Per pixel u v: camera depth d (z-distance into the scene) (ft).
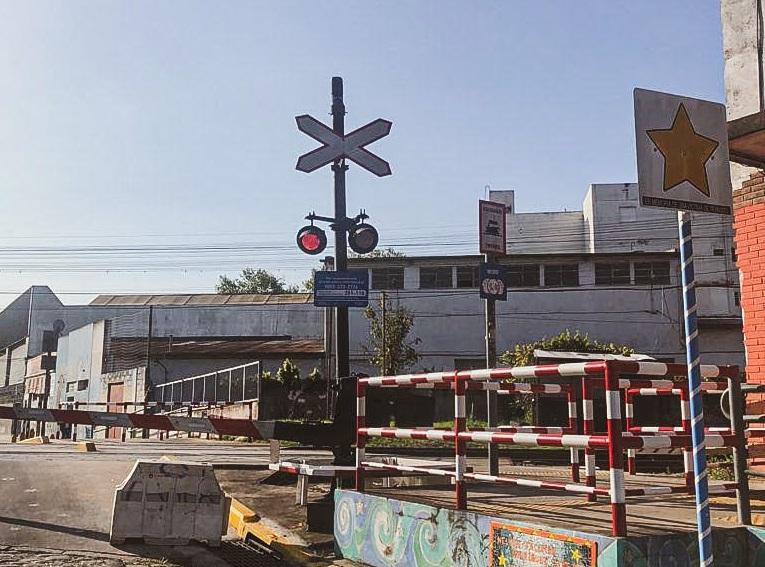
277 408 103.14
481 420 106.52
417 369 159.12
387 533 20.94
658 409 77.46
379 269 162.81
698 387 13.75
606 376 14.76
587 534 14.70
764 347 28.09
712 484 16.34
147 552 23.58
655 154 14.17
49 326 223.71
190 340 191.01
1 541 23.76
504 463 60.13
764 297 28.25
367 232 31.65
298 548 23.62
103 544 24.12
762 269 28.43
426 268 162.20
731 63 31.48
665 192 14.12
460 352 159.33
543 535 15.75
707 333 154.30
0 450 60.13
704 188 14.55
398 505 20.59
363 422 23.39
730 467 28.19
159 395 136.98
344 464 28.27
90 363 171.22
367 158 32.24
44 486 34.58
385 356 145.89
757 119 22.65
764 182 28.53
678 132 14.48
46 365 188.14
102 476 38.63
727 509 18.84
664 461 45.19
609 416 14.67
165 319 198.80
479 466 47.34
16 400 233.96
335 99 32.42
